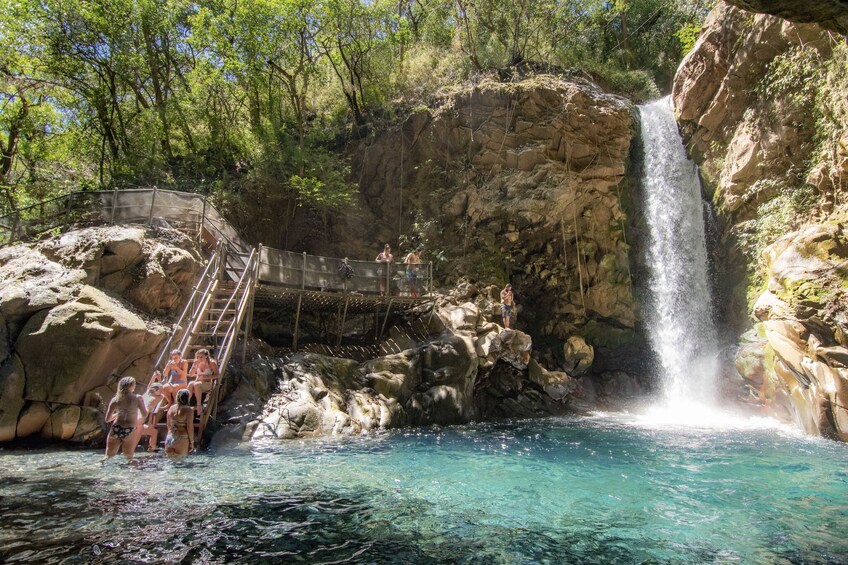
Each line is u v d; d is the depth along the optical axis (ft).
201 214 44.68
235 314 35.81
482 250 61.82
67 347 29.01
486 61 72.28
